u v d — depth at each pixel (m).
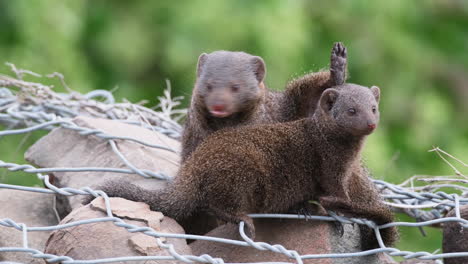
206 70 10.12
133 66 19.12
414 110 18.25
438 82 19.19
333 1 18.61
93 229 7.94
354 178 9.21
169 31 18.42
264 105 10.55
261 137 8.76
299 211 8.86
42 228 7.74
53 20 16.77
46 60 16.42
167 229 8.22
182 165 8.96
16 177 14.57
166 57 18.17
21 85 12.12
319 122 8.91
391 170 16.67
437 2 19.44
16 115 11.01
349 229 8.74
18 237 9.13
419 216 10.11
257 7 17.23
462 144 18.19
